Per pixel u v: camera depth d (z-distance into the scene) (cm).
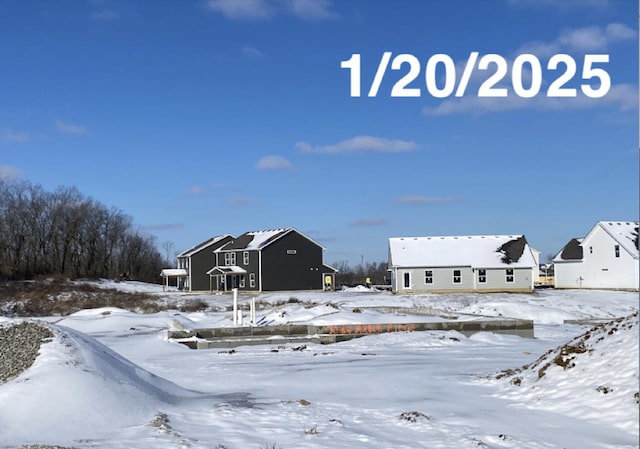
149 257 9538
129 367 1387
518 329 2503
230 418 1082
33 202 8325
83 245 8700
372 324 2498
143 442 911
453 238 6097
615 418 1022
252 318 2842
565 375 1233
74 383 1127
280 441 931
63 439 933
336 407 1170
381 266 11175
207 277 7112
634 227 5556
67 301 4925
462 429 991
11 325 1470
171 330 2427
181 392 1366
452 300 4684
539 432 974
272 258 6400
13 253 8038
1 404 1035
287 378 1512
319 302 4594
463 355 1892
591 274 5741
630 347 1188
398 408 1152
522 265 5694
